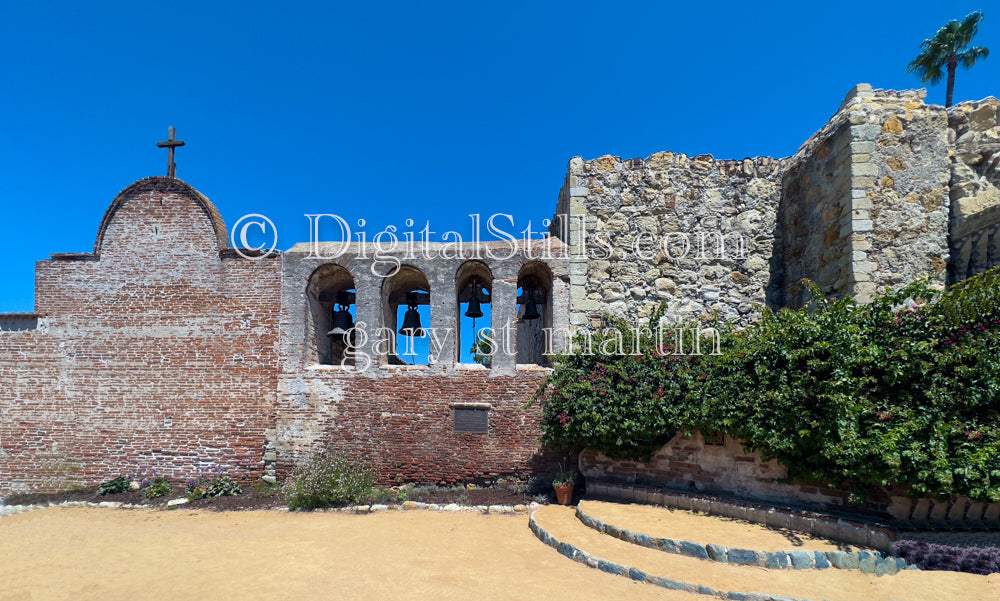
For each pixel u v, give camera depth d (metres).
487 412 10.37
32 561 6.71
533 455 10.24
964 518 6.53
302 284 10.73
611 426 8.98
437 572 6.29
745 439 8.09
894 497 6.91
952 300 6.82
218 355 10.63
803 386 7.53
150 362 10.64
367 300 10.76
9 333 10.74
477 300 11.59
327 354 11.85
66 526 8.38
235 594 5.64
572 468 10.17
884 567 5.96
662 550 6.77
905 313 7.18
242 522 8.55
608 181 11.48
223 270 10.77
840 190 9.65
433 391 10.47
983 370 6.33
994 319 6.56
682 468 9.12
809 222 10.58
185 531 8.05
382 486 10.30
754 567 6.18
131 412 10.55
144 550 7.12
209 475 10.41
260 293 10.70
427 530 8.05
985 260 8.88
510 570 6.36
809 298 10.37
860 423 6.98
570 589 5.77
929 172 9.27
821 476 7.31
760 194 11.52
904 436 6.54
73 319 10.74
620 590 5.74
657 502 8.78
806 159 10.73
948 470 6.20
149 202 10.96
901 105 9.54
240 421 10.50
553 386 10.23
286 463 10.45
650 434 8.84
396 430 10.43
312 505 9.35
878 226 9.20
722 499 8.27
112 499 9.91
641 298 11.13
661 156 11.61
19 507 9.50
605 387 9.17
